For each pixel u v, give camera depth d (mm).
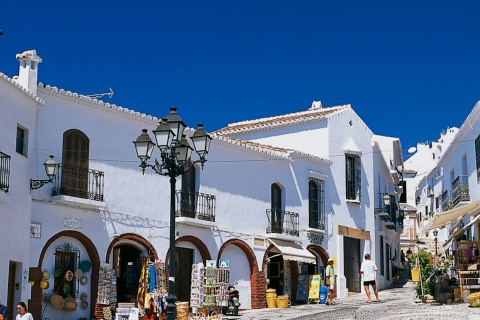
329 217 30156
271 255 27531
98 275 20047
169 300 13648
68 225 19391
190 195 23625
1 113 16812
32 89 18531
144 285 21281
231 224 25250
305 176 29188
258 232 26453
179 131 14391
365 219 32500
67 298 19156
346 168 31812
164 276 21562
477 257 23844
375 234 33531
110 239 20625
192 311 21438
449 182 33281
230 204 25344
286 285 27625
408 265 47375
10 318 17359
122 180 21297
